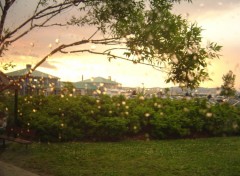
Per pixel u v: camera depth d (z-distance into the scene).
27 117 17.05
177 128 17.72
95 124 16.72
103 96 18.41
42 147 14.73
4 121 17.77
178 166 11.38
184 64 6.30
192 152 13.91
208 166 11.34
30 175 10.32
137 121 17.62
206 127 18.66
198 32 6.29
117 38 6.69
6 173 10.46
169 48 6.37
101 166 11.48
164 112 18.50
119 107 17.88
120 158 12.67
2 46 6.82
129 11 6.89
